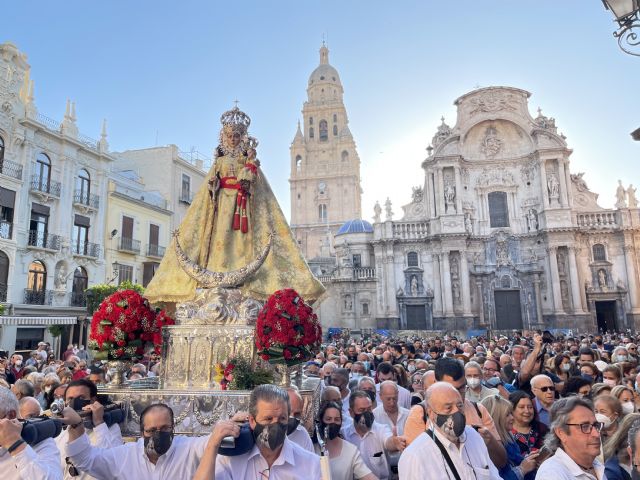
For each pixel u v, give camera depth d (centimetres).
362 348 2205
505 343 2767
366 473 524
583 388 774
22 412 491
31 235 3002
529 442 662
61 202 3212
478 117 5466
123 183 3975
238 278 708
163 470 426
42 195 3070
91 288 3131
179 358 656
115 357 627
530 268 5116
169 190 4353
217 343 656
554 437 438
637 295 4797
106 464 430
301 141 10556
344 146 10444
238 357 623
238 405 550
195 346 657
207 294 699
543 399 698
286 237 784
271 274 745
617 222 5009
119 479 428
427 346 2386
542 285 5088
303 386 654
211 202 770
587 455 407
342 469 521
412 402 865
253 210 782
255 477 406
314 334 591
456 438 435
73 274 3288
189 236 756
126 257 3756
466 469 427
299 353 580
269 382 596
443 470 423
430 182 5459
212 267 733
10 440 359
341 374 859
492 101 5484
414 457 430
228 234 751
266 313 586
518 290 5159
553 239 4991
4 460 357
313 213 10288
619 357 1214
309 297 745
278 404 391
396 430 688
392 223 5453
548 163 5191
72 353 2070
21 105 3012
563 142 5141
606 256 4997
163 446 416
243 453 410
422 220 5444
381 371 909
